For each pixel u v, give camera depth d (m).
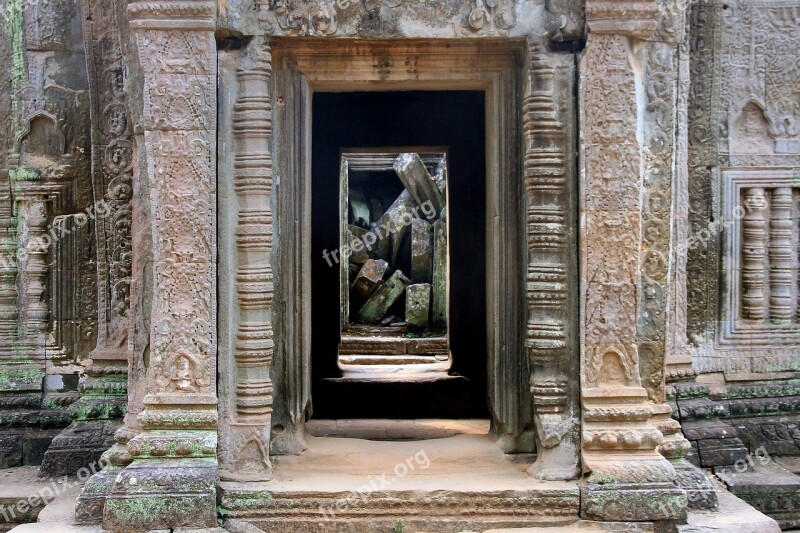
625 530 4.46
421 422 6.43
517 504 4.52
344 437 5.80
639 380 4.67
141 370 4.84
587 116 4.61
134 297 4.86
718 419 6.27
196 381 4.54
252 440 4.64
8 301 6.39
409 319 12.45
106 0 5.95
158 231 4.52
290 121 4.86
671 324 6.24
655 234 4.88
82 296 6.36
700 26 6.40
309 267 5.16
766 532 4.50
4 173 6.38
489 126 5.11
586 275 4.63
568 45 4.74
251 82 4.65
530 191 4.73
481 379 6.86
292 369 4.95
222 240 4.65
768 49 6.51
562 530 4.45
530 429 4.99
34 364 6.37
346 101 7.27
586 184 4.61
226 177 4.66
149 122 4.50
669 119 4.90
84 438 5.89
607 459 4.60
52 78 6.34
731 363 6.55
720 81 6.45
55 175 6.33
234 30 4.62
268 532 4.48
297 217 4.90
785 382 6.60
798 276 6.68
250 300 4.66
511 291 4.96
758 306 6.57
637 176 4.61
